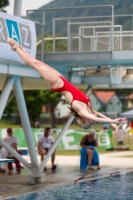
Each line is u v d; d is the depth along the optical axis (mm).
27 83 25828
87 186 22031
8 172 27312
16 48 12461
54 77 11992
